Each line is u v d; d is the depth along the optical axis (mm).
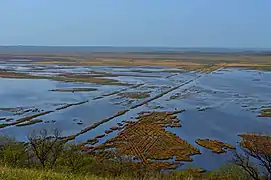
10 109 57594
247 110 58875
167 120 51281
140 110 58812
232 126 48094
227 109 59625
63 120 50750
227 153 36219
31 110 57094
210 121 50969
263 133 44062
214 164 32969
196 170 30609
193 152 36719
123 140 41062
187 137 42688
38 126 47094
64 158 23266
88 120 51000
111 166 25891
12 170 11805
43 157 22031
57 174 12453
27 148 29500
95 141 40688
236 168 27266
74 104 62562
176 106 62188
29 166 20719
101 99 68000
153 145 39156
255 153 30000
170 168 31688
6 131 44250
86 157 26359
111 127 47281
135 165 30219
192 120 51500
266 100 68438
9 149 25266
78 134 43531
